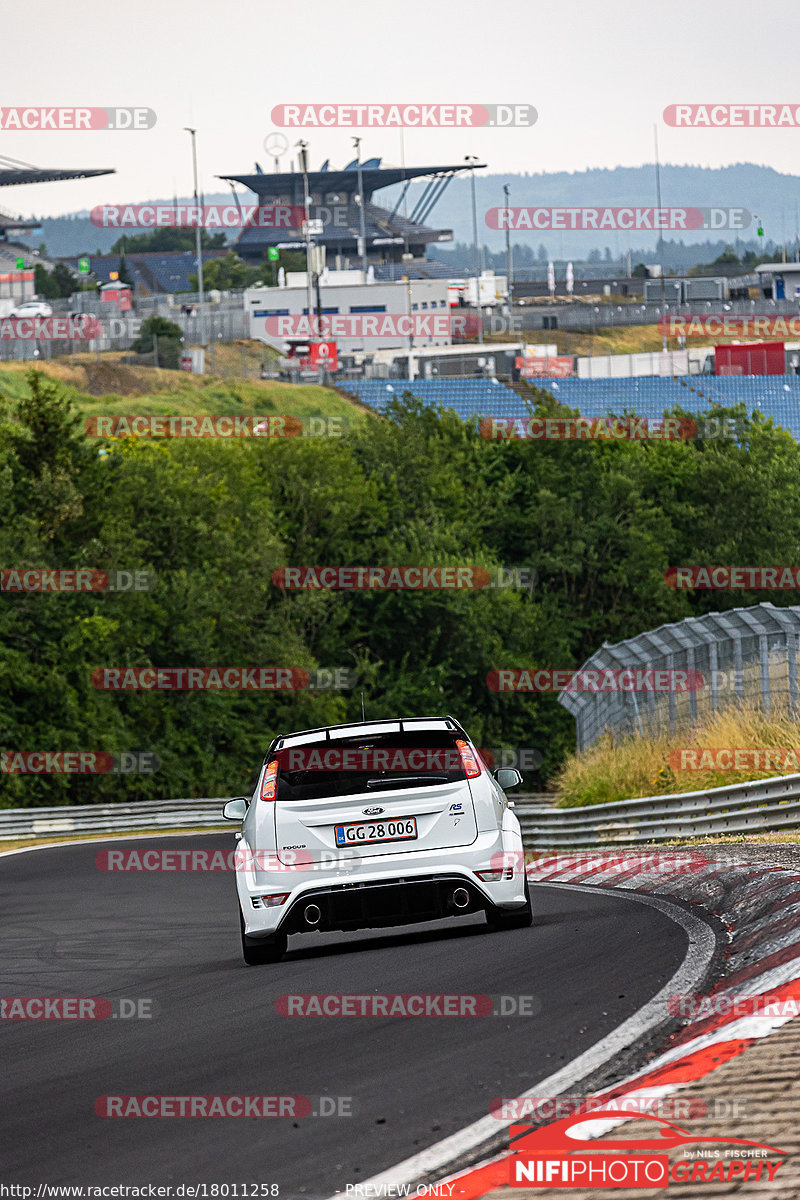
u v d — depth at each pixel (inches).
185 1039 982.4
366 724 1432.1
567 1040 844.0
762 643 3277.6
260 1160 655.1
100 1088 840.3
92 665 7795.3
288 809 1384.1
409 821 1384.1
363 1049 881.5
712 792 2738.7
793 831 2385.6
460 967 1180.5
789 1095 642.8
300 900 1365.7
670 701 3878.0
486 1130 661.9
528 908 1428.4
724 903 1389.0
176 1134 715.4
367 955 1363.2
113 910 2308.1
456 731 1438.2
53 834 5639.8
